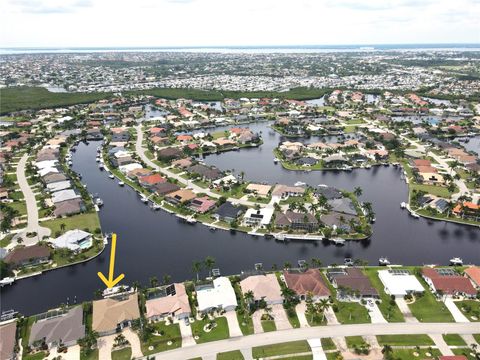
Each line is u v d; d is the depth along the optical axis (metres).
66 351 118.12
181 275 158.62
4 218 192.88
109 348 119.19
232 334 124.31
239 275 155.25
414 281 148.50
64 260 165.12
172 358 114.69
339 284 144.62
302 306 137.75
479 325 128.38
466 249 181.38
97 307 132.50
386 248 180.62
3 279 152.62
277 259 170.62
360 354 115.75
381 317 131.62
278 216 196.88
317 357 114.75
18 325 127.88
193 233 191.62
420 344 119.62
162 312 131.25
